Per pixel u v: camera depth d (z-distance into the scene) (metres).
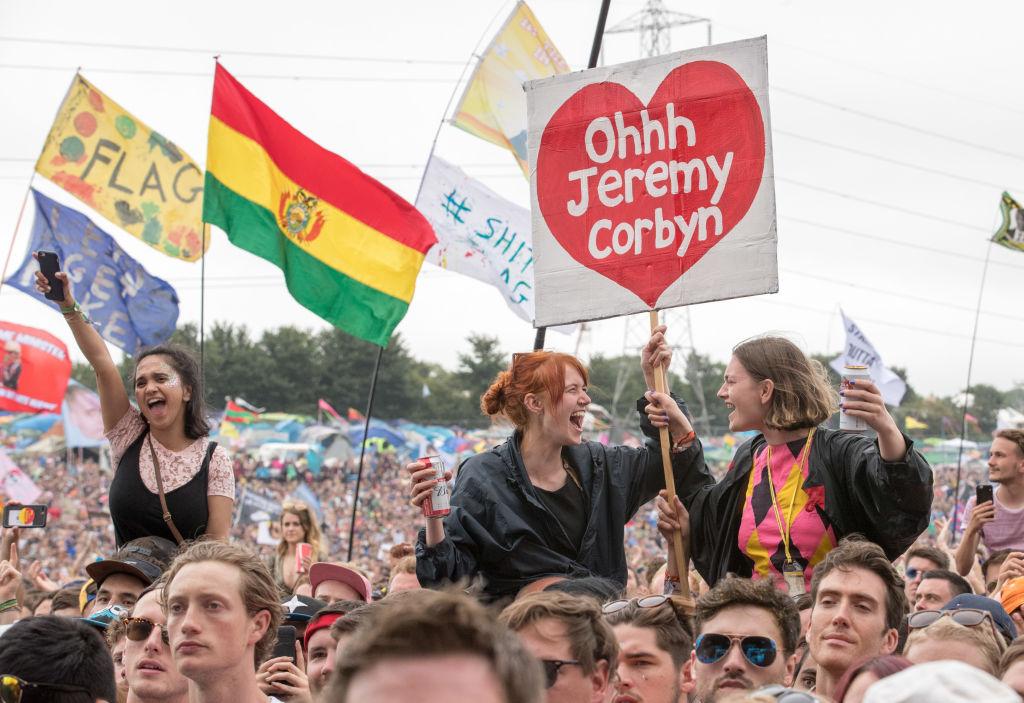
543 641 4.16
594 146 6.27
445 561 5.75
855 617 4.91
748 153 6.04
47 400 14.05
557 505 6.00
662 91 6.19
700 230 6.07
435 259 11.66
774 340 6.01
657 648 4.88
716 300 6.02
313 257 9.31
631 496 6.21
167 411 7.14
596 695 4.25
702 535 6.16
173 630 4.87
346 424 66.88
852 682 3.62
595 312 6.19
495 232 11.73
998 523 8.48
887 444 5.40
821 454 5.78
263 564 5.06
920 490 5.41
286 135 9.31
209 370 92.06
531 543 5.88
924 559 8.13
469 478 6.01
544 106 6.36
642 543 39.41
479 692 2.01
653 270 6.12
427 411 99.06
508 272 11.69
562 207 6.29
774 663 4.89
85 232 10.53
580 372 6.05
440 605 2.06
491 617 2.10
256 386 93.00
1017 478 8.39
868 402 5.40
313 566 7.70
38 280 7.11
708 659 4.95
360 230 9.34
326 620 5.78
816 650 4.99
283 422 58.00
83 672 4.41
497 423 6.30
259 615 4.97
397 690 2.00
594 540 5.99
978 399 73.88
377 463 57.28
